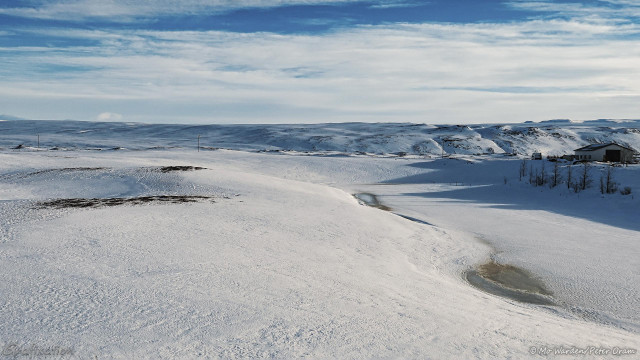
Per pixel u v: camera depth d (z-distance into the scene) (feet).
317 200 114.83
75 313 33.53
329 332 32.83
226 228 70.59
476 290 54.19
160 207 87.45
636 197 132.26
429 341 32.58
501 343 33.35
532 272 63.62
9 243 53.42
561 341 35.12
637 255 72.33
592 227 98.43
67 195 119.24
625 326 44.42
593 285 57.26
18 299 35.76
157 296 37.73
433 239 82.38
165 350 28.71
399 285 48.55
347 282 46.62
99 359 27.12
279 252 57.88
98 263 46.39
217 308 35.94
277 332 32.27
